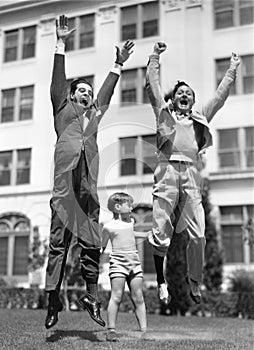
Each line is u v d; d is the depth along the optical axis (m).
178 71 12.87
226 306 8.98
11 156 11.59
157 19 13.24
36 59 10.87
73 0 10.66
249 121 12.47
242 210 11.91
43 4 10.28
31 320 4.88
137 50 13.20
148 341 3.46
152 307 9.04
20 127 9.42
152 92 3.56
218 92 3.66
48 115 9.74
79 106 3.52
